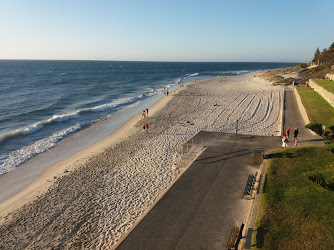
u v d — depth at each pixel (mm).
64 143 25219
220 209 11984
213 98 46156
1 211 14109
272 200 11711
